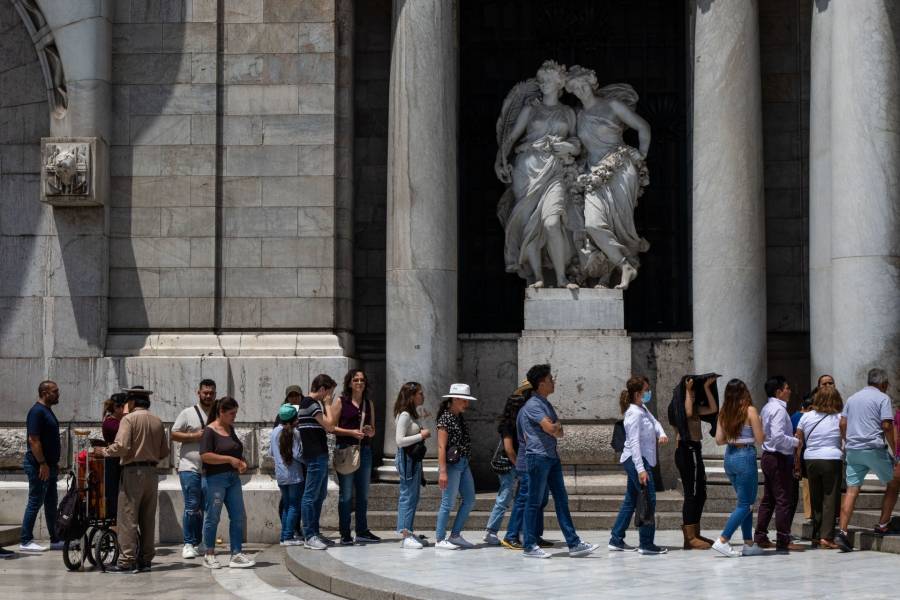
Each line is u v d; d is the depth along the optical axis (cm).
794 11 1925
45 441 1584
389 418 1769
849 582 1180
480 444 1861
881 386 1447
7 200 1802
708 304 1756
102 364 1766
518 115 1919
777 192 1917
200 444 1438
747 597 1089
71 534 1397
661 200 2019
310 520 1459
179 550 1598
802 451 1511
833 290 1698
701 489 1441
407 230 1766
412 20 1775
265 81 1822
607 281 1891
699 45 1777
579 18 2034
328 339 1788
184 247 1802
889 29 1675
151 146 1811
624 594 1109
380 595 1147
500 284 2016
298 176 1812
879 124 1666
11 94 1816
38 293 1788
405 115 1773
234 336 1795
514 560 1353
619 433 1445
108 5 1800
